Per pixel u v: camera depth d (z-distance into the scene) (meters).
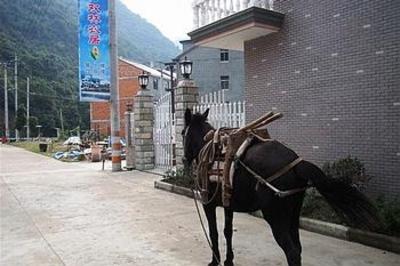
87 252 5.86
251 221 7.27
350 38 7.56
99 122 49.78
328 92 8.02
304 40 8.53
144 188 11.38
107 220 7.71
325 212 6.64
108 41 15.72
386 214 5.60
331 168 7.09
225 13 9.74
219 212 8.05
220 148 4.78
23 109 57.69
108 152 21.67
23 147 38.50
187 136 5.57
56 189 11.55
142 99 15.48
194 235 6.61
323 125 8.15
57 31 74.31
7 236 6.76
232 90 36.53
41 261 5.53
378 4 7.07
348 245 5.72
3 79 62.34
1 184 12.79
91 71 15.45
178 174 11.25
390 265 4.96
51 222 7.64
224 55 36.75
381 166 7.08
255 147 4.36
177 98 12.27
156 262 5.39
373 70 7.18
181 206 8.84
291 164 4.04
